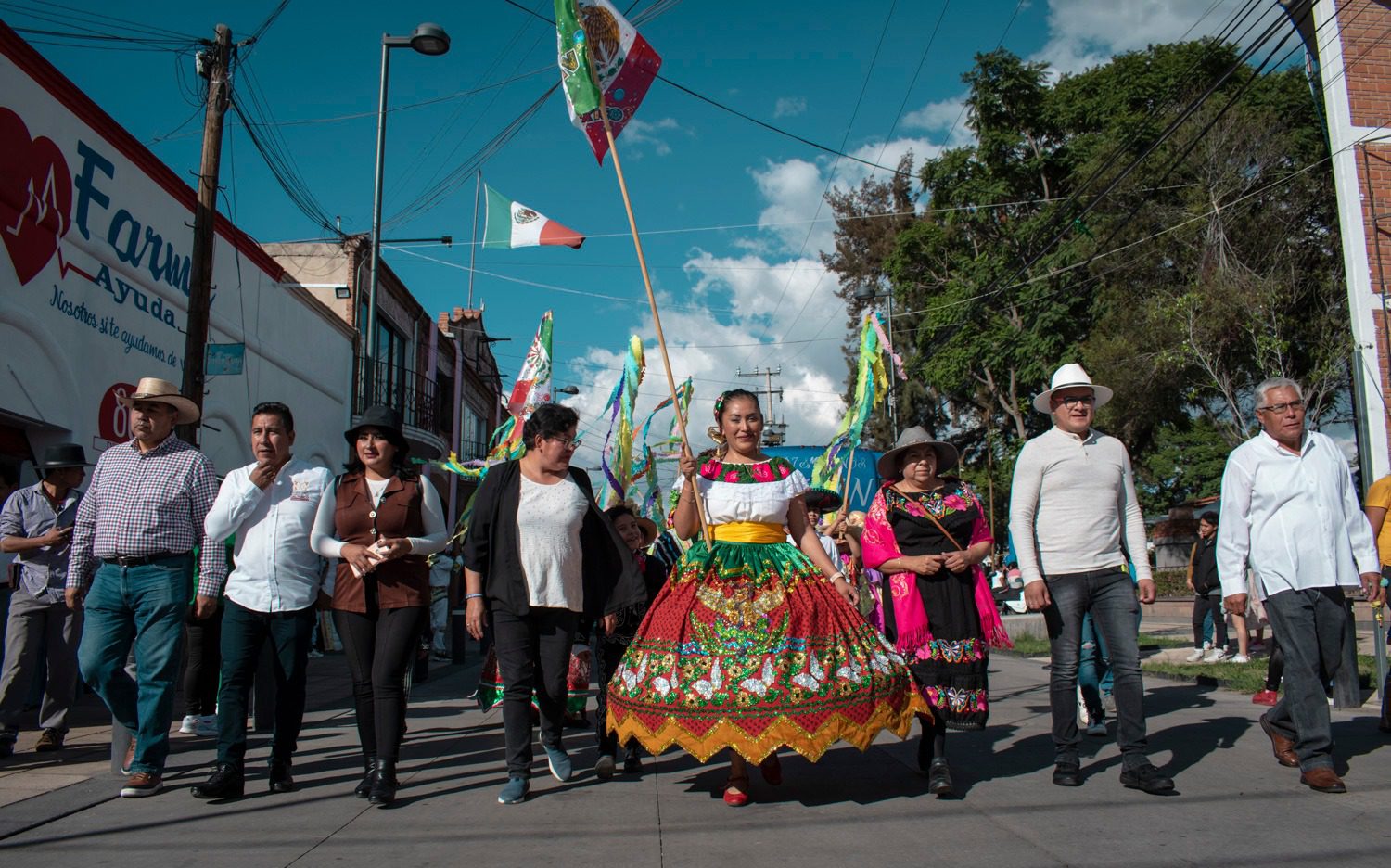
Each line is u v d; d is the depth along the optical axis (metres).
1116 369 22.45
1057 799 4.38
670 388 4.81
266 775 5.33
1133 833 3.79
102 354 10.34
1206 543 11.29
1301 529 4.64
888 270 32.53
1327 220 21.41
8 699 5.96
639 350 6.66
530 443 4.93
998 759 5.42
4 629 6.77
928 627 4.73
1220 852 3.51
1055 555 4.76
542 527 4.80
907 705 4.41
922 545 4.84
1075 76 30.69
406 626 4.70
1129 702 4.58
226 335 13.41
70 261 9.74
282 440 4.93
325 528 4.81
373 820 4.25
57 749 6.23
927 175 30.73
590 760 5.75
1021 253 27.84
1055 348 26.66
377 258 14.02
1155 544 30.30
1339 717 6.58
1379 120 14.46
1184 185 22.33
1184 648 12.70
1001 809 4.23
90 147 10.07
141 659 4.89
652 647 4.48
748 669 4.20
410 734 6.86
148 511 4.92
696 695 4.22
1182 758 5.31
